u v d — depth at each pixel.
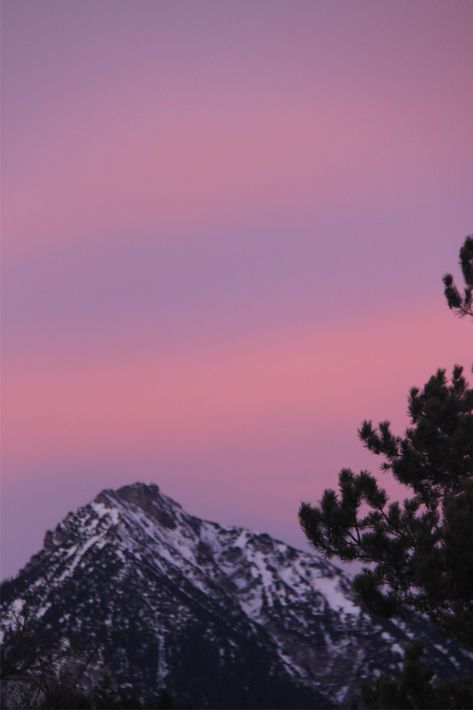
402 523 35.12
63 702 29.70
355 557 35.38
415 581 33.16
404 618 34.19
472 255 41.44
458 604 32.97
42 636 30.64
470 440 37.22
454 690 29.20
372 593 33.78
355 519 35.56
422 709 29.06
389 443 39.06
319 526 35.97
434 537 34.09
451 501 33.69
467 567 32.38
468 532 32.34
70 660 30.56
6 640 29.97
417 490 38.97
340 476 36.38
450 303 41.31
